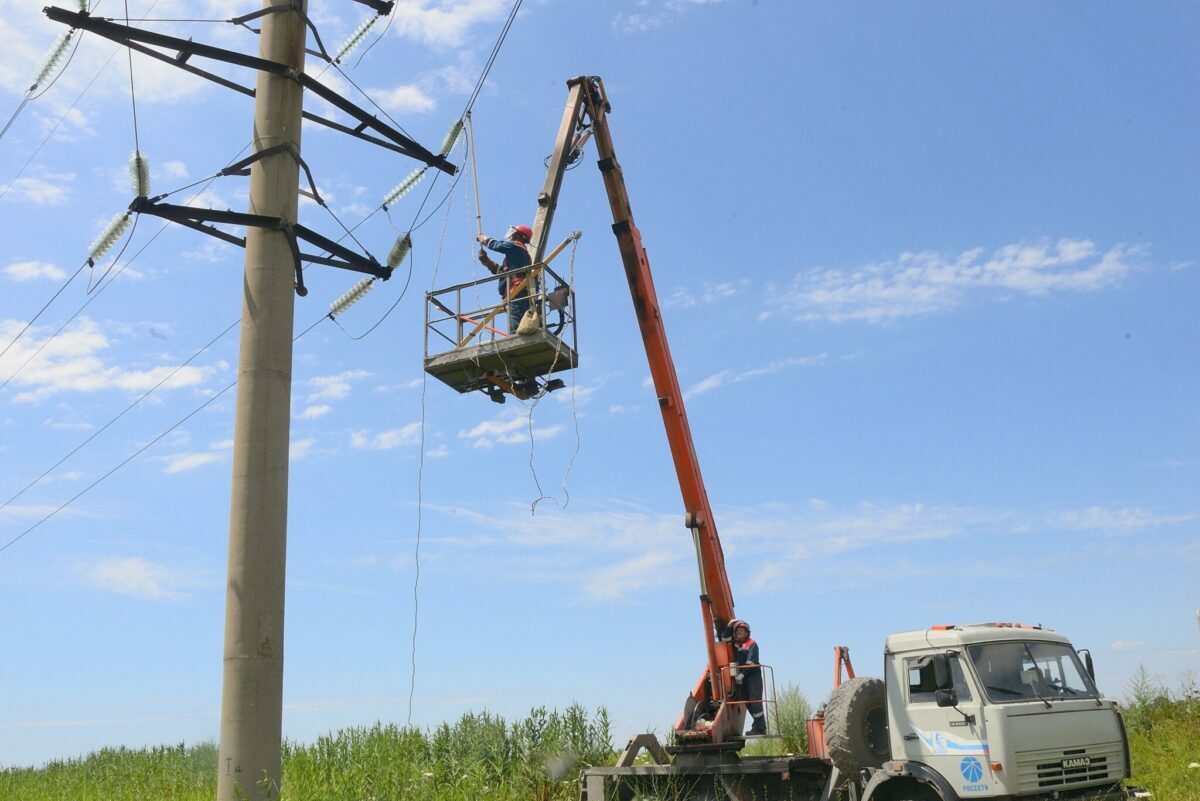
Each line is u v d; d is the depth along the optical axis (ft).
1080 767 38.68
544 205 52.85
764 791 45.39
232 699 27.58
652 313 55.06
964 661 39.17
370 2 37.83
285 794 38.58
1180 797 45.57
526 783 55.36
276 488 29.17
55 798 61.31
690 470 53.57
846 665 47.55
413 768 46.68
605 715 60.95
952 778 38.60
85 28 30.35
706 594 51.70
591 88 57.47
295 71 32.73
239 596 28.17
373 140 36.32
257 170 31.71
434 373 46.96
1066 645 42.09
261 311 30.32
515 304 46.24
